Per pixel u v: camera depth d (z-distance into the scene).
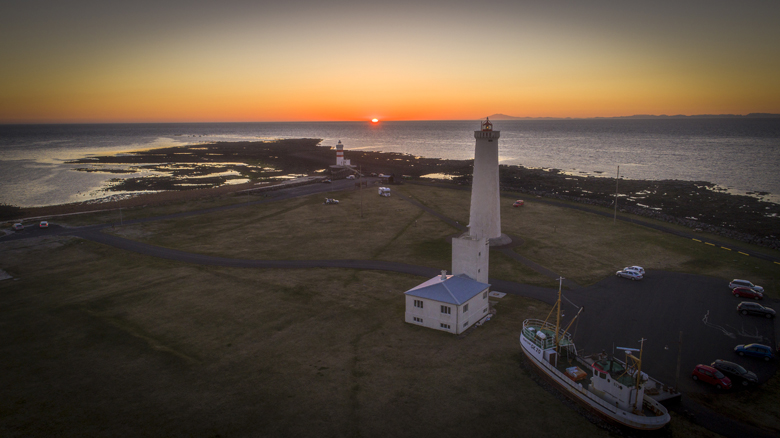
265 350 39.59
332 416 30.59
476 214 72.62
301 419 30.31
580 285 54.84
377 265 63.25
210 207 104.69
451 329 42.66
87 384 34.56
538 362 35.44
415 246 72.38
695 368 35.00
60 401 32.44
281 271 60.91
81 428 29.48
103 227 85.50
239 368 36.66
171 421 30.14
